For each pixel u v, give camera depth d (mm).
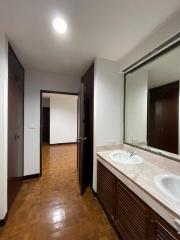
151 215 1041
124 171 1463
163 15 1331
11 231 1559
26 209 1941
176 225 822
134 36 1675
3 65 1618
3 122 1626
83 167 2453
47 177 3008
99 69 2250
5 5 1227
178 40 1426
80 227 1634
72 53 2143
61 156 4621
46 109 7090
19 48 2000
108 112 2332
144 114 2031
